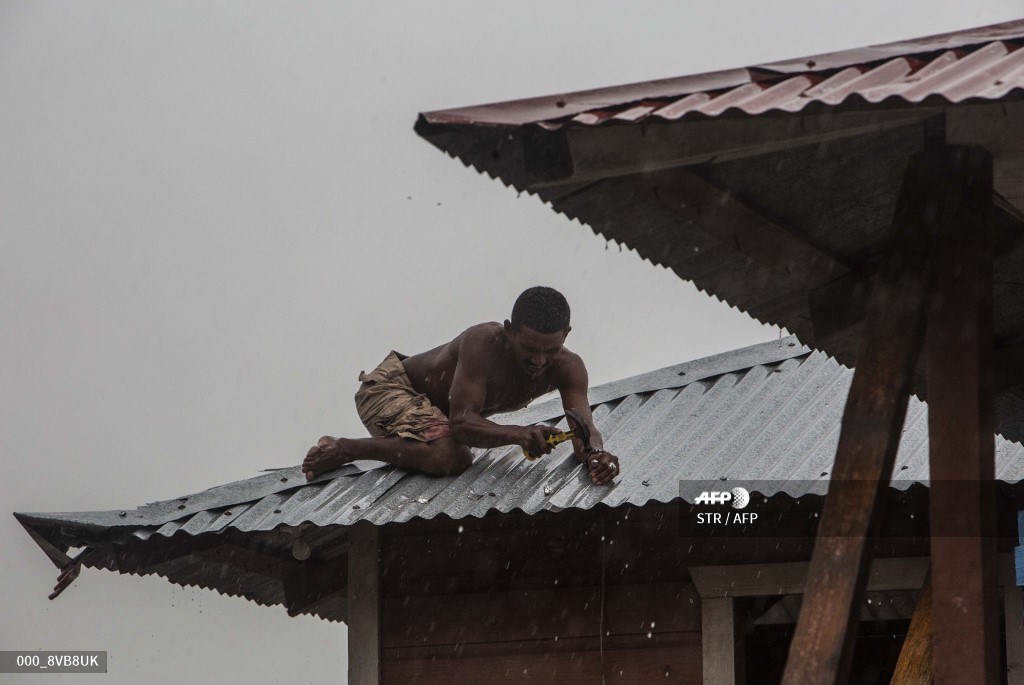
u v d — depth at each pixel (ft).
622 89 30.12
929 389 30.04
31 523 56.49
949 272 30.12
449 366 57.26
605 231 36.22
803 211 36.19
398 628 57.98
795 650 28.99
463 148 29.32
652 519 56.54
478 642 57.16
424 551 58.54
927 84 28.40
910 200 30.81
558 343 53.57
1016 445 54.29
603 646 55.88
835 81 30.60
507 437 53.31
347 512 53.57
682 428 59.26
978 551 28.94
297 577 66.03
